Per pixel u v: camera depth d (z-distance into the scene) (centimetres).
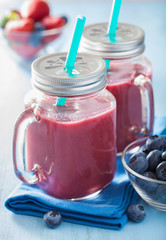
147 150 51
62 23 82
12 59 84
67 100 49
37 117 48
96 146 50
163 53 85
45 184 51
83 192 51
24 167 51
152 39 91
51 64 50
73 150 49
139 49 55
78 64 50
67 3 110
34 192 51
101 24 60
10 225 49
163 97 72
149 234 48
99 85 48
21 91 75
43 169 51
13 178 56
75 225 49
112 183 54
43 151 50
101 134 50
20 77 80
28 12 82
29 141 50
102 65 49
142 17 102
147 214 50
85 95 47
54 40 83
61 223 49
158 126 62
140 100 57
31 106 49
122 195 51
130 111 57
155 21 99
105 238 47
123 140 58
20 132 49
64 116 48
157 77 78
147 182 47
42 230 48
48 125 48
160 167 48
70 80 46
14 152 50
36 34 80
